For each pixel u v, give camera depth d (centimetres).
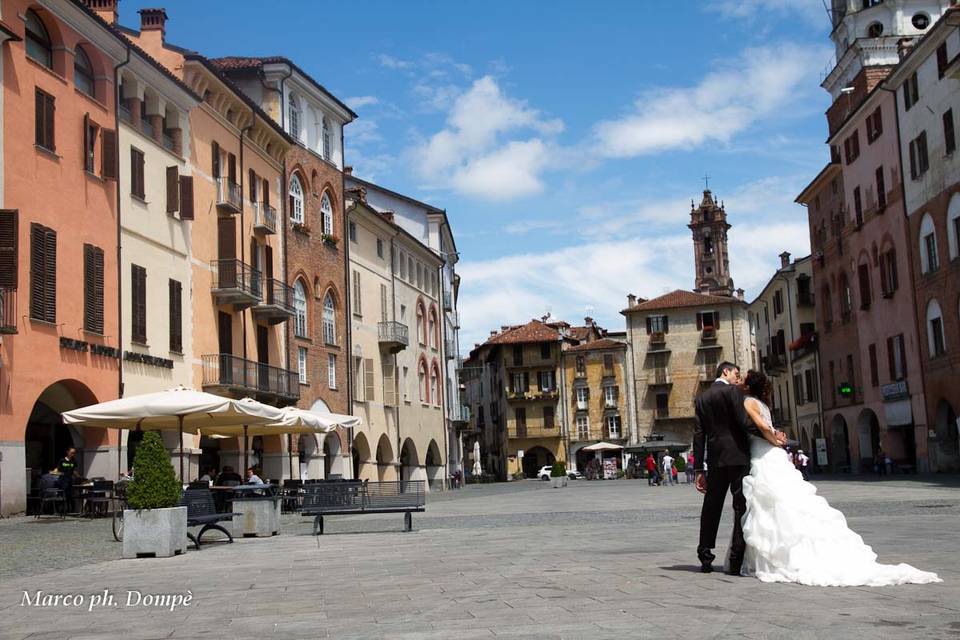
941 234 4584
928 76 4653
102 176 3117
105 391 3062
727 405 987
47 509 2739
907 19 5941
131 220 3300
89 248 3019
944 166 4516
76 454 3073
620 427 10738
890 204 5241
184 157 3731
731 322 10575
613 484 6944
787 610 756
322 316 5122
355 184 7438
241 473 4044
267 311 4316
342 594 973
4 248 2581
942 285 4600
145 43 3875
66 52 2950
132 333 3262
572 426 10862
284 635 741
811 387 7025
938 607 748
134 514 1546
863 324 5769
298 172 4919
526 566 1159
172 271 3591
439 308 7388
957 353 4466
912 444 5325
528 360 10981
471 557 1324
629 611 775
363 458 5666
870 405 5688
